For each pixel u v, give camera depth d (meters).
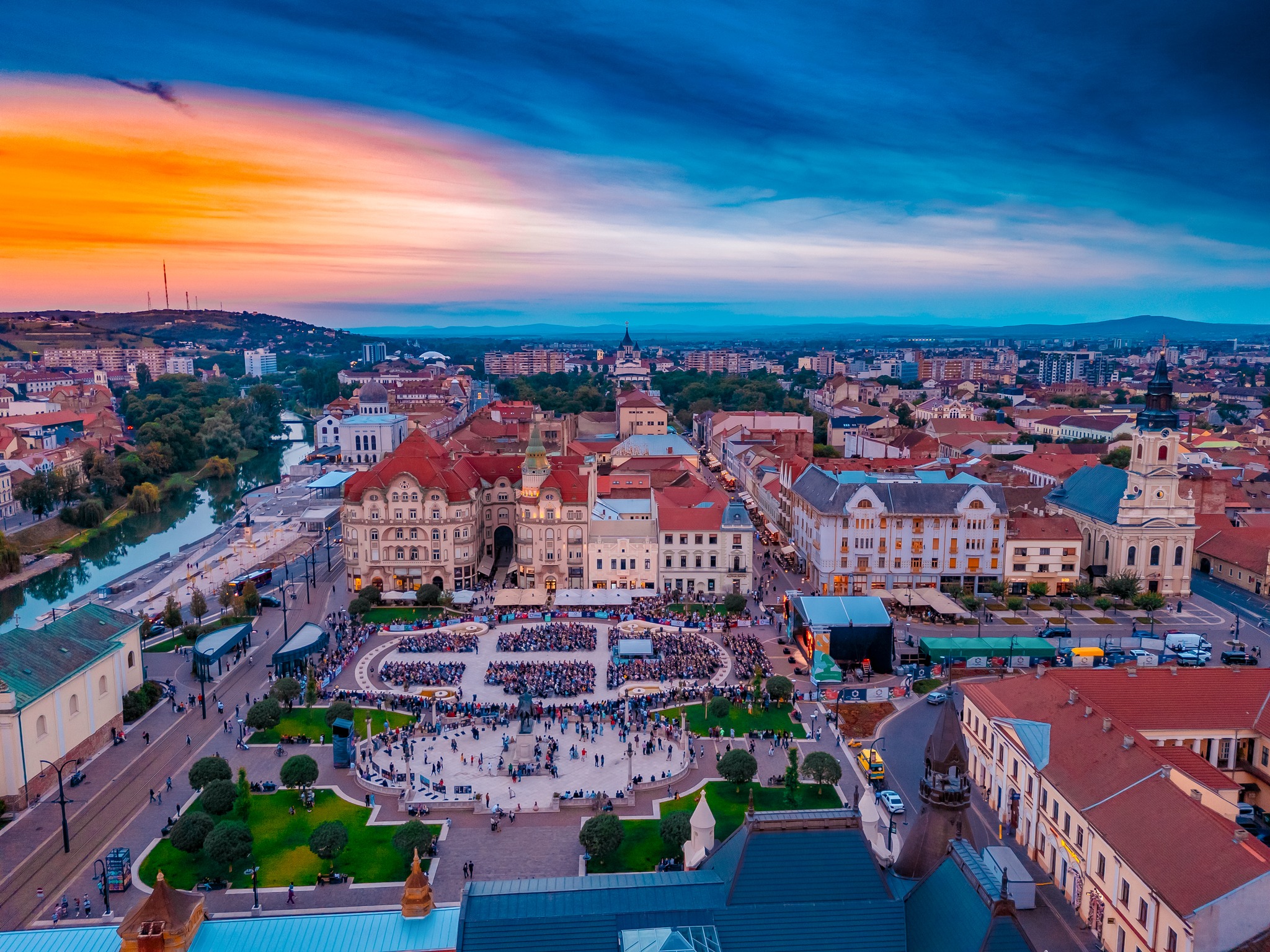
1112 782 85.31
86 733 117.38
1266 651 154.38
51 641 116.31
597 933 56.03
